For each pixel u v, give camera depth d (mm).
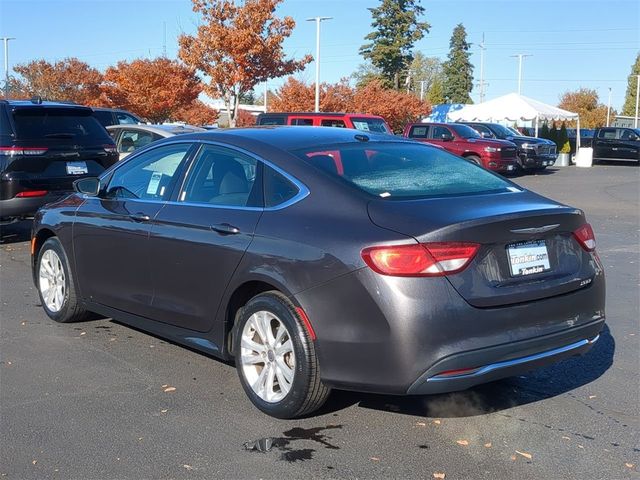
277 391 4309
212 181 4852
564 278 4105
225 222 4512
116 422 4250
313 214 4117
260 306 4254
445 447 3932
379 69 59156
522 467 3705
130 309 5383
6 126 9500
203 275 4629
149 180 5367
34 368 5180
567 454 3854
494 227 3805
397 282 3662
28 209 9508
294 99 37438
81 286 5922
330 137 4902
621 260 9492
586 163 31234
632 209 15477
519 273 3910
